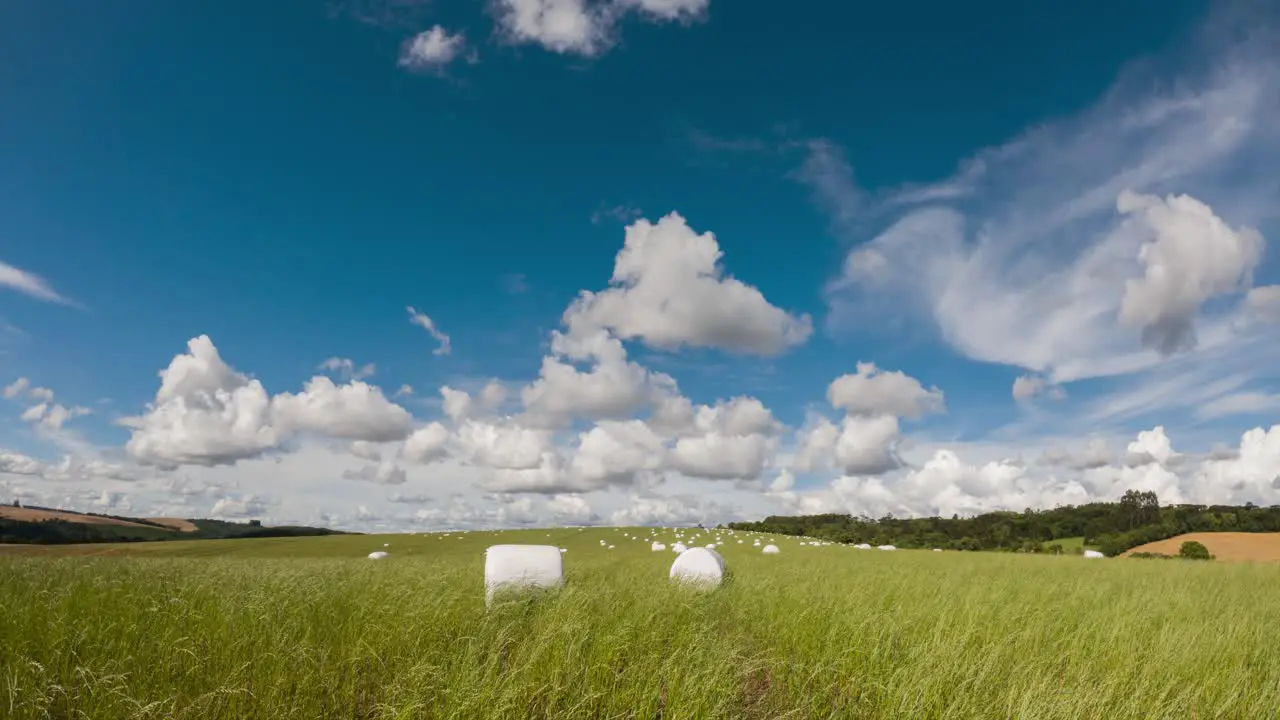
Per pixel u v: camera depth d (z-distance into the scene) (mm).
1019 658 6758
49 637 6770
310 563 18875
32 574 11438
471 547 53281
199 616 7770
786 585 12836
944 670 5969
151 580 10977
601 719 5625
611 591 10414
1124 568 21000
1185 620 9438
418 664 5832
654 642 7199
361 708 5875
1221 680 6273
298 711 5590
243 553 47281
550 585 12391
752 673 7121
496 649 6684
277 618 7887
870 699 6133
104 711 5277
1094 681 6227
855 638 7414
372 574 13258
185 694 5754
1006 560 26734
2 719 5203
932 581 14609
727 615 10203
